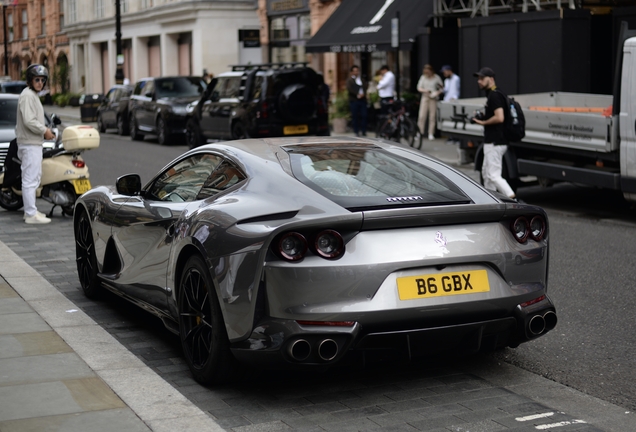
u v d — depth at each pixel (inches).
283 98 774.5
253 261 170.2
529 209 186.2
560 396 184.1
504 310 180.1
